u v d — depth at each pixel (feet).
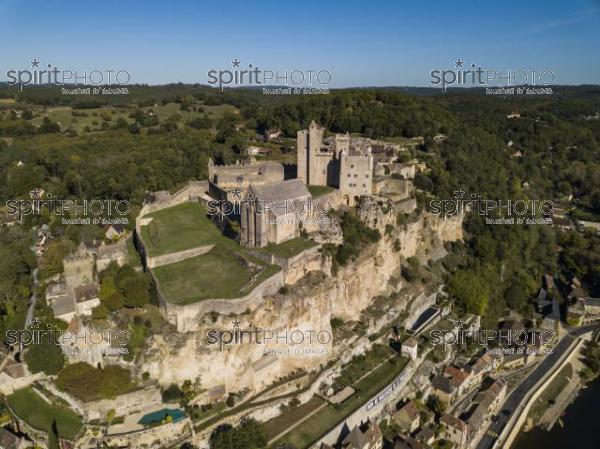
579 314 527.81
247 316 331.36
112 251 391.65
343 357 396.16
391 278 490.90
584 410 420.77
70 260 356.18
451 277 523.70
